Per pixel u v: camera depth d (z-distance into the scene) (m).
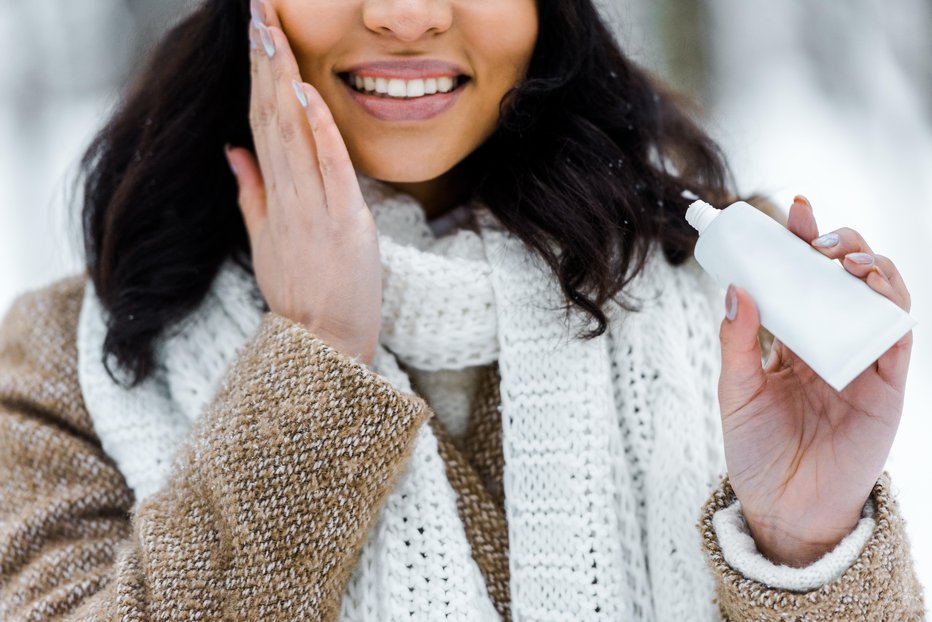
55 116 3.46
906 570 0.93
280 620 0.97
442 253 1.23
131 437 1.19
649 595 1.09
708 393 1.15
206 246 1.26
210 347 1.22
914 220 2.52
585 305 1.11
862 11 3.50
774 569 0.90
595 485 1.07
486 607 1.07
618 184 1.18
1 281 2.62
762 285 0.86
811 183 2.67
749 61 3.30
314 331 1.10
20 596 1.12
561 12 1.18
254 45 1.16
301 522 0.98
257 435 0.99
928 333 2.25
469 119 1.15
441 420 1.19
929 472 1.90
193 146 1.28
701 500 1.10
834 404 0.91
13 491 1.19
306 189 1.11
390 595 1.03
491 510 1.11
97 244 1.34
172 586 0.97
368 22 1.05
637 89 1.32
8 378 1.26
